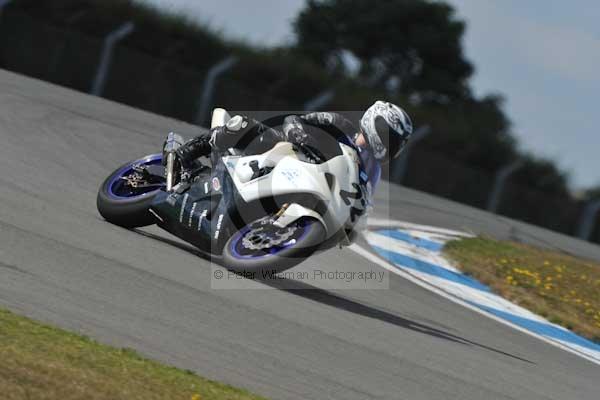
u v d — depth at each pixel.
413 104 96.38
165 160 26.22
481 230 59.34
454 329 27.11
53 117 49.50
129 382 14.42
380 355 20.98
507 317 32.56
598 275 52.22
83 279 20.00
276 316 21.59
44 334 15.52
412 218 54.62
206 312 20.22
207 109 82.69
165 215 25.69
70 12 89.06
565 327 34.16
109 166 40.72
